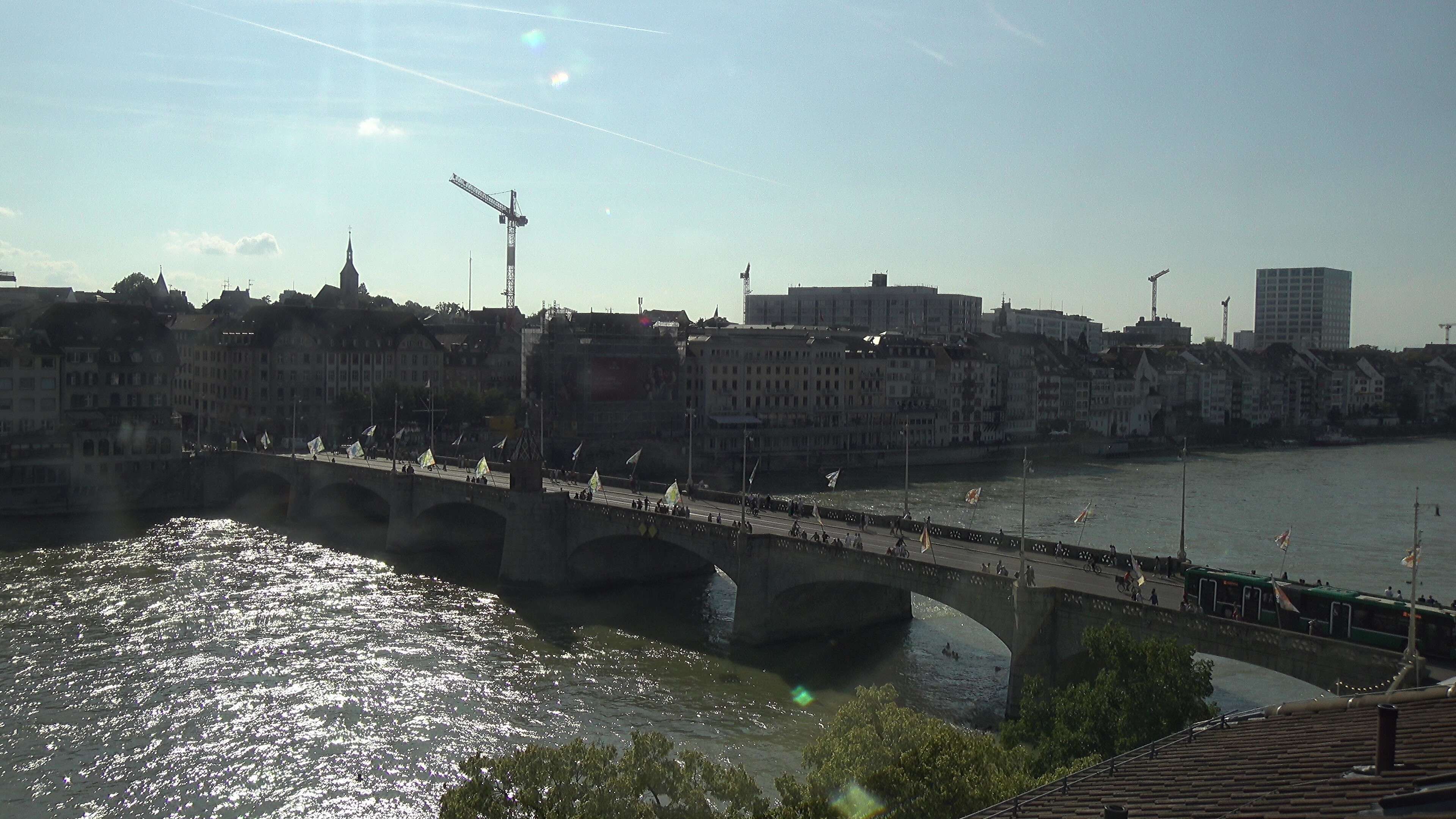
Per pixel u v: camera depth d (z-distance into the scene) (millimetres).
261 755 76375
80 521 173750
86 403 199250
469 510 160125
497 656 100750
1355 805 20109
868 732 48750
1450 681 33250
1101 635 60531
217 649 100562
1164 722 55375
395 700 87688
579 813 44625
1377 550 151750
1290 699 83625
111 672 93125
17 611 112312
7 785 70875
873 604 112438
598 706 87125
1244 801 22969
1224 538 160250
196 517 181000
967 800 43531
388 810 68312
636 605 123500
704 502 140000
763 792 69562
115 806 68375
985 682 92812
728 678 94812
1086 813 25688
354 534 168250
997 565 95500
